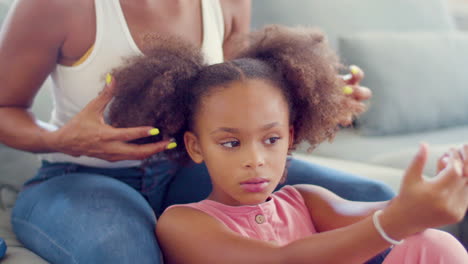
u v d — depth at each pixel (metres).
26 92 1.02
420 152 0.60
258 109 0.82
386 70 1.77
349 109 1.04
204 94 0.86
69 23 0.98
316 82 0.94
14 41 0.96
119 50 1.02
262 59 0.95
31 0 0.95
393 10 2.04
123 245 0.78
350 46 1.79
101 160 1.05
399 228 0.64
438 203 0.60
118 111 0.94
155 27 1.06
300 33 1.00
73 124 0.90
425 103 1.80
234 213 0.88
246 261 0.75
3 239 0.93
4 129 0.99
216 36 1.16
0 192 1.21
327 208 0.96
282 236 0.89
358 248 0.67
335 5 1.93
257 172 0.82
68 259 0.82
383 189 1.08
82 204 0.88
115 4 1.01
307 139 1.00
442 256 0.75
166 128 0.93
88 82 1.03
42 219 0.91
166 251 0.86
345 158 1.62
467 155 0.61
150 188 1.09
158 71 0.91
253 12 1.83
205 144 0.86
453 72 1.88
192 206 0.89
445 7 2.22
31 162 1.25
